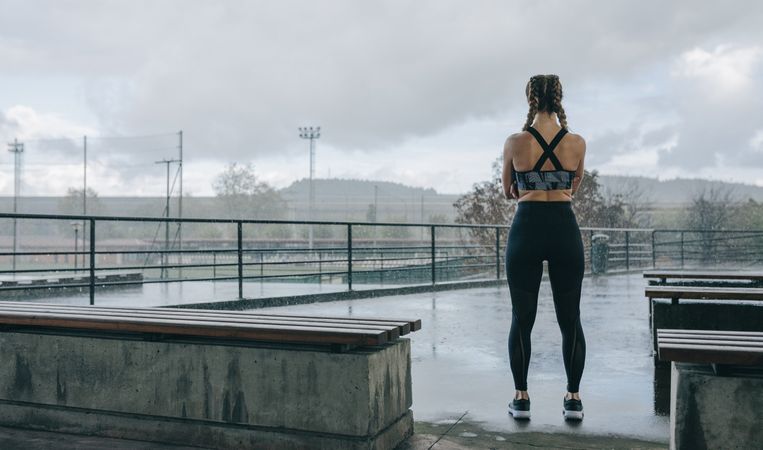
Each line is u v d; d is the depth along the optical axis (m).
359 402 2.79
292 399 2.90
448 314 8.02
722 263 22.69
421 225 11.85
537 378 4.51
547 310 8.35
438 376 4.60
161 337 3.16
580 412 3.48
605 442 3.11
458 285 12.37
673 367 2.66
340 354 2.83
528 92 3.53
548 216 3.45
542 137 3.45
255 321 3.14
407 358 3.21
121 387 3.20
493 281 13.28
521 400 3.53
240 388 2.99
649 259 19.98
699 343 2.64
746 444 2.48
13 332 3.43
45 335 3.36
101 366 3.24
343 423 2.82
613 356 5.29
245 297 9.20
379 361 2.89
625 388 4.23
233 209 125.25
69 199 125.81
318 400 2.86
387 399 2.97
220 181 127.12
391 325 3.03
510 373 4.70
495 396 4.02
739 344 2.62
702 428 2.52
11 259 77.38
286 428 2.92
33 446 3.07
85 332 3.35
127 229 134.88
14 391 3.42
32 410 3.38
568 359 3.52
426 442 3.11
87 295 12.18
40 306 3.76
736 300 4.87
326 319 3.21
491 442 3.11
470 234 31.08
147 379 3.15
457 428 3.35
